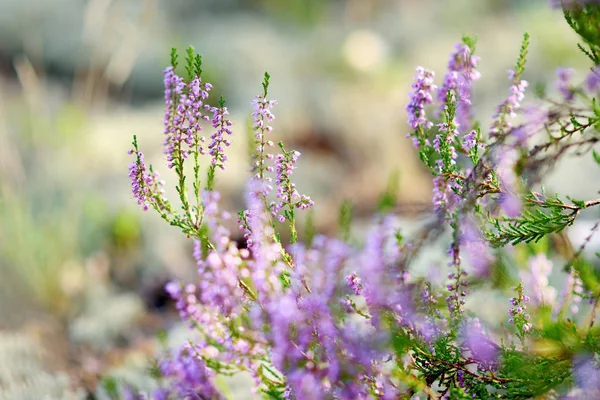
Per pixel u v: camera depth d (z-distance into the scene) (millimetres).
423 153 598
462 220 558
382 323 570
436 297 587
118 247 1119
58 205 1179
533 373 568
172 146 588
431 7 2662
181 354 604
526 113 569
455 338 583
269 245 582
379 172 1457
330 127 1571
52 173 1279
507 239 581
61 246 1091
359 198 1340
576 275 611
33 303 1014
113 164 1370
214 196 586
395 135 1580
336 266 571
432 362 583
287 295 572
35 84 1428
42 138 1393
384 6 2721
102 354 881
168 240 1137
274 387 593
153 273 1094
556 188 1161
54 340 916
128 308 974
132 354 865
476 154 591
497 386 581
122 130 1556
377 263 562
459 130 606
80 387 793
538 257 629
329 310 564
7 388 798
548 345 583
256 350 591
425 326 579
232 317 588
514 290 590
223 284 578
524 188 573
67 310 1012
